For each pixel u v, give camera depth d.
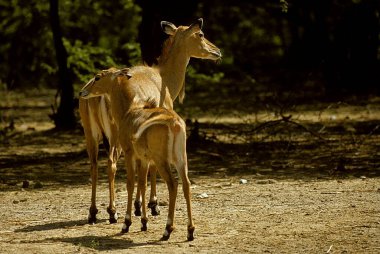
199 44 34.19
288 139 53.28
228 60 108.88
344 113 70.38
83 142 54.97
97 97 29.58
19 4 78.00
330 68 89.88
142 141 25.61
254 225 27.31
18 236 26.53
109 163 28.97
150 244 24.98
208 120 67.19
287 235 25.66
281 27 126.56
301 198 32.22
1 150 51.94
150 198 29.89
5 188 37.03
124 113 27.91
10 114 77.38
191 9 58.44
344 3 85.75
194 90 99.25
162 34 53.44
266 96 87.50
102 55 65.25
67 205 32.19
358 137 53.44
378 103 77.12
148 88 29.09
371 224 26.97
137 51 57.78
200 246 24.52
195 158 45.88
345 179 37.19
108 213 29.47
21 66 97.00
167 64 33.97
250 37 130.00
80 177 40.12
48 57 92.56
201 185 36.31
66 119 62.00
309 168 41.44
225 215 29.16
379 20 88.12
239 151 48.09
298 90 92.56
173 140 25.03
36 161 46.38
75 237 26.28
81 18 81.94
